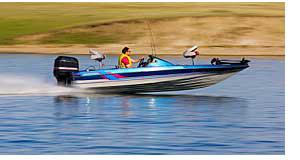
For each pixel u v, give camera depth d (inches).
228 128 1220.5
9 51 3535.9
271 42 3577.8
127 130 1192.8
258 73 2420.0
